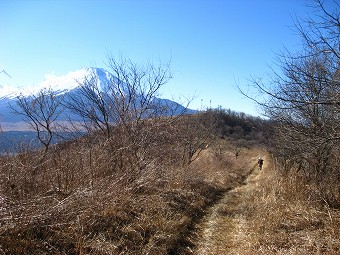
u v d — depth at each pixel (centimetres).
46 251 494
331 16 482
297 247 605
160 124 1033
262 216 795
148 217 724
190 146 1488
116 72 977
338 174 895
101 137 914
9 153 643
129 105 956
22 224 506
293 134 823
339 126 576
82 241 541
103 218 646
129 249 582
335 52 495
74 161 758
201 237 767
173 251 652
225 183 1658
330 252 558
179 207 906
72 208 588
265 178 1553
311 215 737
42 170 690
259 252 615
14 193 581
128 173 860
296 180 986
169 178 1066
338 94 505
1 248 453
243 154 3612
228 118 5072
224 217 941
